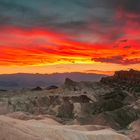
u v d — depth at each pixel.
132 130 133.00
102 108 198.00
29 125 61.66
